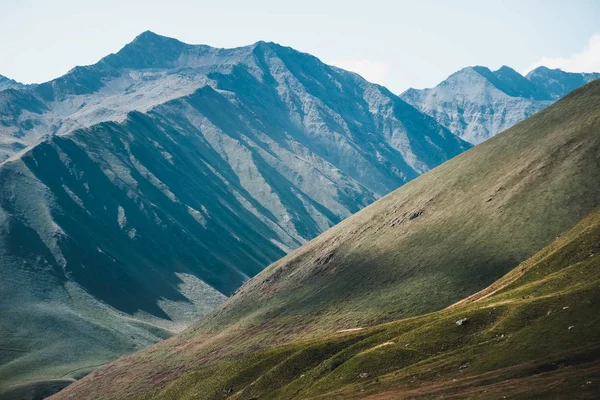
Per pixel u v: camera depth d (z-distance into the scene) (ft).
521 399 250.98
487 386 281.74
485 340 353.31
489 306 396.98
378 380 357.82
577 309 327.26
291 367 467.93
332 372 410.11
